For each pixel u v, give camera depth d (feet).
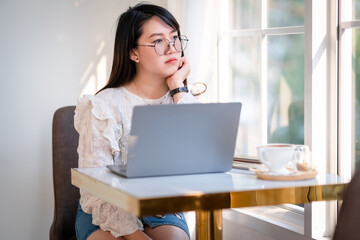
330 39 6.55
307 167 4.81
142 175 4.80
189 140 4.82
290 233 7.00
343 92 6.47
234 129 4.95
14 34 8.69
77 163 7.43
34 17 8.76
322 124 6.63
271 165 4.72
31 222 8.96
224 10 8.54
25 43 8.74
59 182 7.30
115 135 6.25
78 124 6.27
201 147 4.89
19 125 8.80
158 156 4.77
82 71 9.07
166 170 4.87
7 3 8.63
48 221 9.05
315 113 6.57
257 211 7.84
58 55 8.91
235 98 8.42
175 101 6.35
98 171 5.27
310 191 4.33
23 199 8.89
